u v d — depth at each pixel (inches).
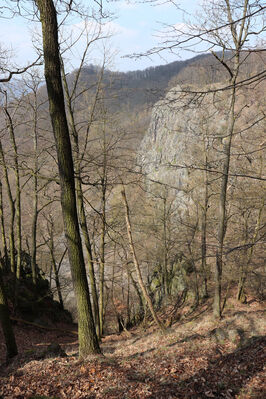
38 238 1096.2
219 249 263.4
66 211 306.3
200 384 258.5
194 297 746.8
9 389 267.4
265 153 513.0
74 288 318.3
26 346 544.7
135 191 728.3
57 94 291.9
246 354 296.7
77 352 428.8
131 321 828.6
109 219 681.0
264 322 454.3
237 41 360.2
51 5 281.6
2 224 710.5
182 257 811.4
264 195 464.4
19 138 593.3
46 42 283.4
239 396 233.5
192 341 389.7
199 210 821.9
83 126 498.9
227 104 450.0
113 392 252.4
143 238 824.9
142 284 540.7
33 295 740.7
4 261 764.0
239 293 667.4
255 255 424.2
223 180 499.2
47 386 269.0
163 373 286.5
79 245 313.4
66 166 302.7
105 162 409.1
